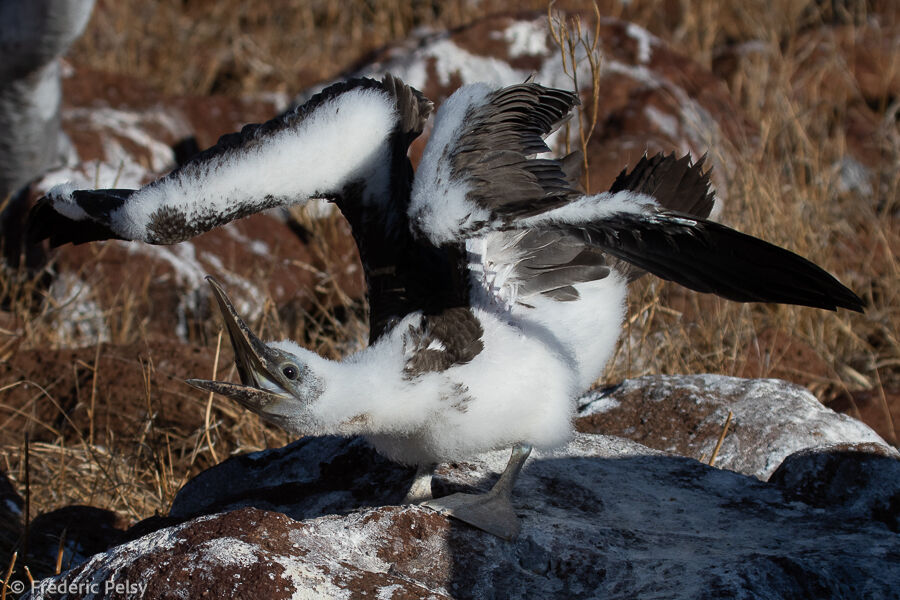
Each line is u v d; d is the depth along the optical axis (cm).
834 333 1161
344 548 547
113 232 707
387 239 670
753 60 1745
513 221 576
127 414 973
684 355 1043
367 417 623
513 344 635
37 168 1316
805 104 1647
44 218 755
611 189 729
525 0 1889
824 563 557
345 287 1248
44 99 1267
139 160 1462
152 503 861
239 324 613
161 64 1877
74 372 1009
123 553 522
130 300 1157
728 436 751
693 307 1145
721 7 1961
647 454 710
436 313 638
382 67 1479
